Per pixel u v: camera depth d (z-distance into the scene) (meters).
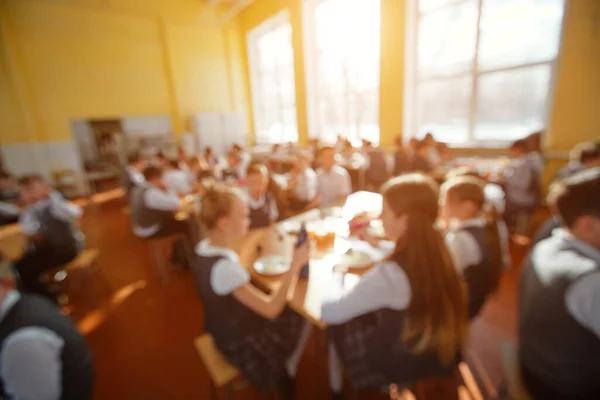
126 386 1.60
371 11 5.35
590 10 3.11
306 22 6.25
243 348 1.09
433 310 0.80
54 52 5.71
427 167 3.79
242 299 0.98
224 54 7.73
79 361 0.88
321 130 6.98
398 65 4.86
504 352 1.09
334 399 1.35
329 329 1.10
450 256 0.85
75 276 2.77
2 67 5.32
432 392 1.41
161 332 2.03
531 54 3.78
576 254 0.76
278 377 1.17
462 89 4.51
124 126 6.64
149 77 6.78
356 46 5.76
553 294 0.75
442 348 0.86
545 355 0.79
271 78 7.83
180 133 7.22
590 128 3.31
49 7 5.54
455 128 4.72
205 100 7.59
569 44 3.30
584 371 0.73
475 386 1.46
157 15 6.59
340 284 1.12
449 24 4.41
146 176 2.58
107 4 6.02
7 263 0.83
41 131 5.79
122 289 2.61
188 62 7.19
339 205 2.34
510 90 4.04
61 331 0.84
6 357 0.73
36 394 0.75
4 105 5.43
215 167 4.38
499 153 4.17
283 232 1.77
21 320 0.78
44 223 2.03
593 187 0.74
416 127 5.17
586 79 3.25
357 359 1.00
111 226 4.38
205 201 0.99
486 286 1.17
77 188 6.32
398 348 0.91
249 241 1.69
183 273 2.86
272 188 2.53
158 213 2.58
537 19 3.65
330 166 2.72
